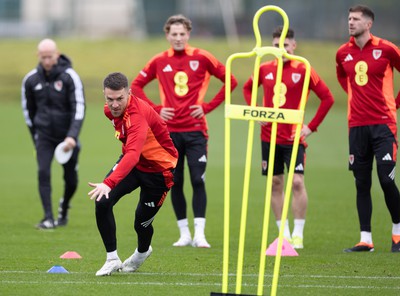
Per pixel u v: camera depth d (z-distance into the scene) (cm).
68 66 4197
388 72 3494
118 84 2541
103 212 2747
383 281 2802
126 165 2530
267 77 3647
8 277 2812
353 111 3538
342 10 17800
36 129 4234
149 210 2814
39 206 5088
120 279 2789
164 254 3394
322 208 5006
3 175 6781
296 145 2331
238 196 5625
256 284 2736
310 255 3388
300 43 17088
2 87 15212
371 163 3562
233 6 19662
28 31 19725
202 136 3738
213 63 3741
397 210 3503
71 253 3281
